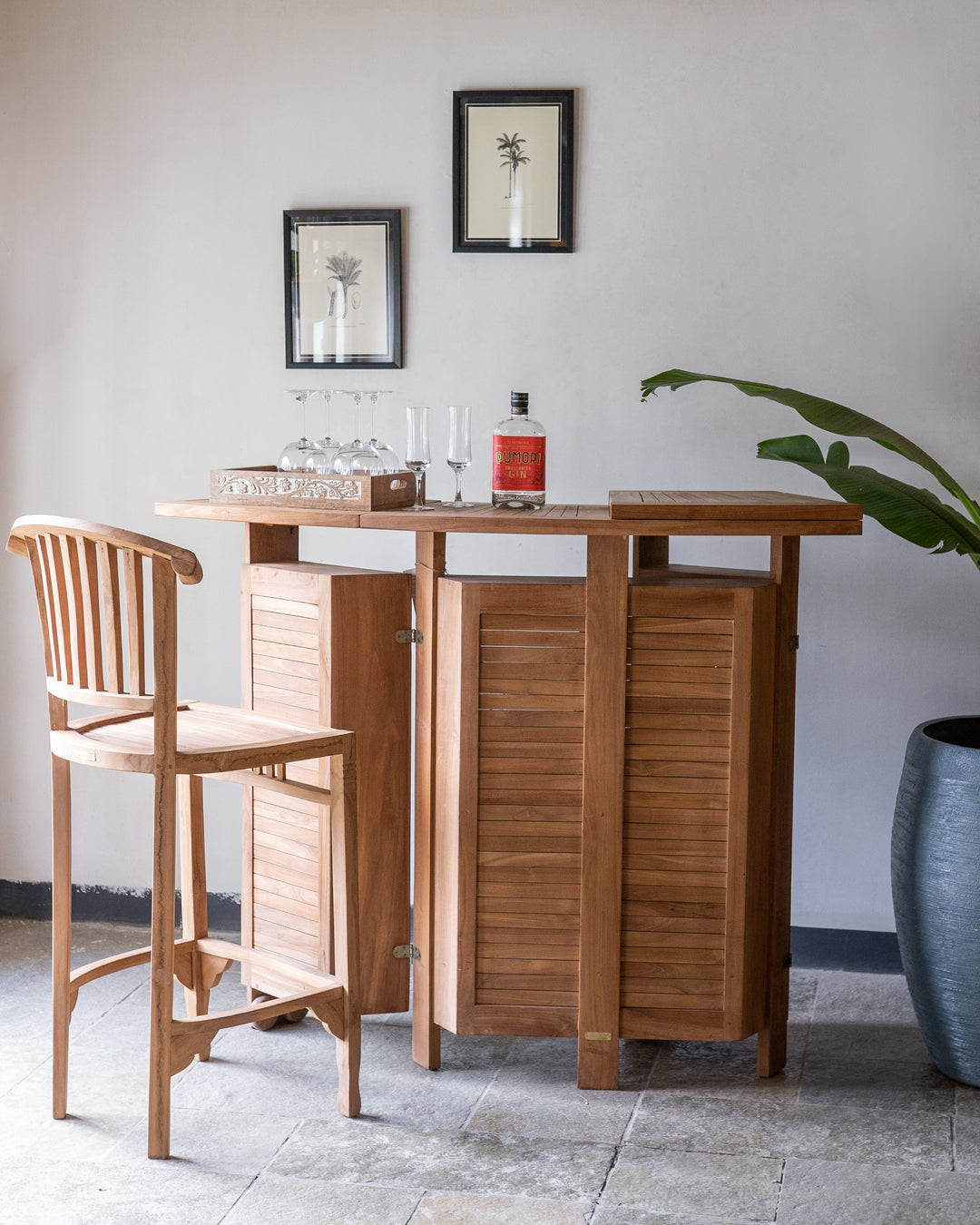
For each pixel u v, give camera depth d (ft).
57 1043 7.73
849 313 9.86
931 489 9.87
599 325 10.18
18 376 10.98
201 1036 7.43
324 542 10.73
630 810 8.04
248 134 10.46
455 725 8.10
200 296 10.67
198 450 10.82
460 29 10.09
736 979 8.08
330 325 10.48
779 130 9.79
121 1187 7.02
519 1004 8.23
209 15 10.40
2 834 11.37
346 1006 7.77
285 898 8.90
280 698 8.83
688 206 9.96
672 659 7.93
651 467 10.23
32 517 7.13
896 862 8.48
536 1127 7.72
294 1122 7.79
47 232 10.80
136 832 11.19
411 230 10.32
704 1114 7.89
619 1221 6.68
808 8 9.66
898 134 9.66
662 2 9.82
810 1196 6.93
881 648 10.09
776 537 8.20
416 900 8.50
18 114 10.73
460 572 10.52
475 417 10.40
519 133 10.05
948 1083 8.32
